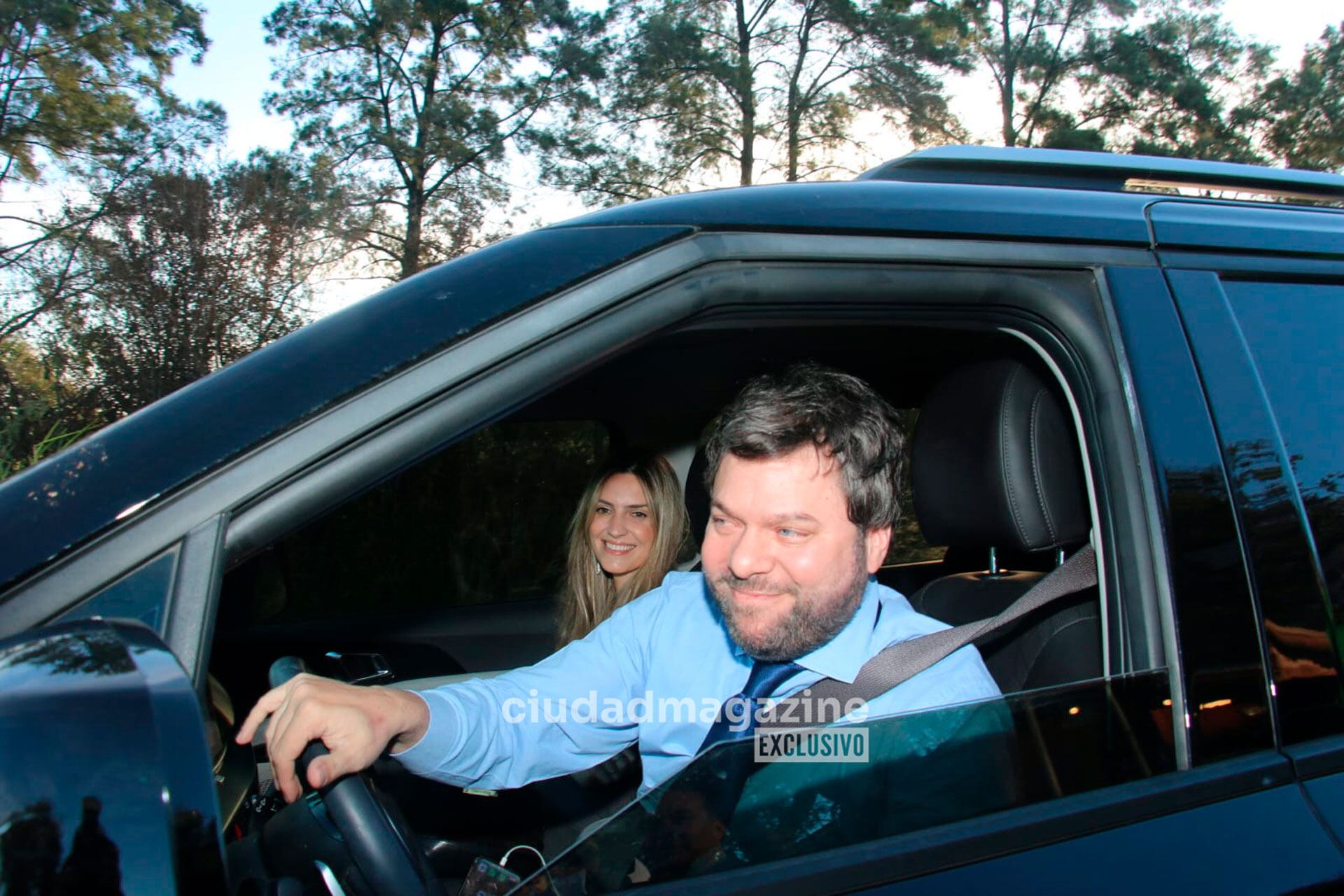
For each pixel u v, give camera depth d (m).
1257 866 1.13
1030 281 1.34
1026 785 1.16
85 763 0.76
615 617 1.83
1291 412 1.40
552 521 3.63
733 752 1.09
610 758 1.83
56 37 23.22
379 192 31.05
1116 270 1.38
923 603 2.08
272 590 2.76
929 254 1.29
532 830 1.95
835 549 1.39
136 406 11.50
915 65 31.20
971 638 1.46
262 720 1.26
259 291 13.47
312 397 1.02
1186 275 1.42
